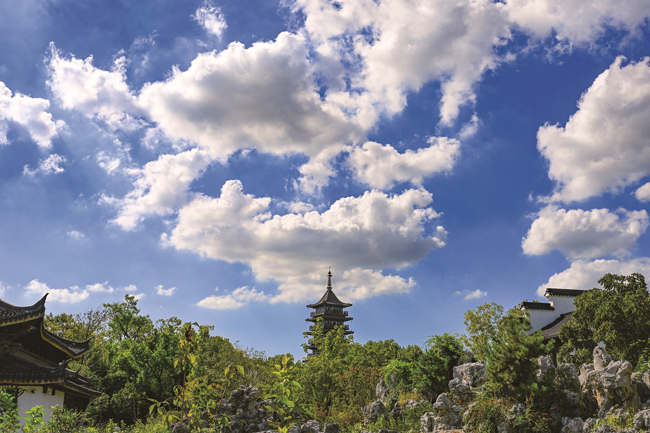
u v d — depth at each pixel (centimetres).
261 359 5869
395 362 2927
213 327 5550
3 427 1116
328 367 3591
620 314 2527
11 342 2639
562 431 1702
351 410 2778
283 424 877
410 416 2294
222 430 1839
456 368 2377
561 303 4425
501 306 3139
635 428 1483
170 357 4412
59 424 1362
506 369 1903
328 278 10331
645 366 1892
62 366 2566
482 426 1812
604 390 1680
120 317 5612
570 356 2750
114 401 4075
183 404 872
